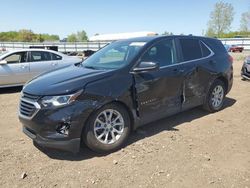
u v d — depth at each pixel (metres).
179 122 5.61
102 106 4.11
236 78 11.48
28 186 3.44
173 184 3.46
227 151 4.33
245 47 43.47
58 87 3.93
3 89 9.59
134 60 4.58
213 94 6.10
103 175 3.66
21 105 4.22
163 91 4.90
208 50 5.99
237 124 5.52
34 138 4.05
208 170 3.77
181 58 5.33
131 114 4.49
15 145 4.59
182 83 5.24
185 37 5.64
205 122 5.62
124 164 3.94
